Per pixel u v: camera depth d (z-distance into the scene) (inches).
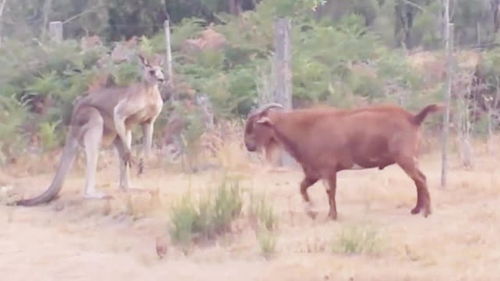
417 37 4402.1
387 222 1578.5
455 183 1900.8
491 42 3791.8
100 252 1517.0
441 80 2854.3
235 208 1584.6
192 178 2086.6
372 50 3075.8
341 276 1294.3
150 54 2682.1
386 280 1275.8
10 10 4822.8
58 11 4793.3
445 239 1457.9
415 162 1604.3
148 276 1369.3
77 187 2015.3
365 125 1603.1
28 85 2689.5
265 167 2174.0
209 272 1365.7
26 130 2480.3
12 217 1779.0
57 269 1428.4
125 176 1935.3
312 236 1499.8
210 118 2374.5
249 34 3063.5
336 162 1615.4
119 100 1897.1
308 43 3004.4
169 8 4589.1
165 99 2452.0
